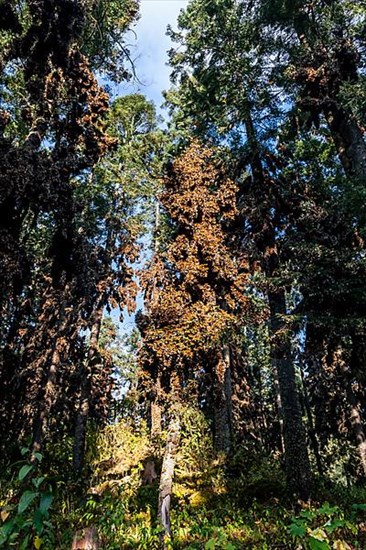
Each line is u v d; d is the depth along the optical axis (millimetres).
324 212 10875
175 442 8125
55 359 14430
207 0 15078
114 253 17891
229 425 15289
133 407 18281
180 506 10391
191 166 10375
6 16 9273
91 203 17125
